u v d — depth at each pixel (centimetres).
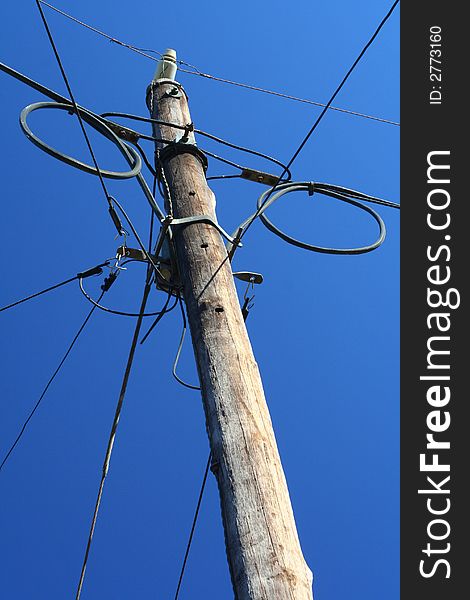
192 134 565
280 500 313
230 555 299
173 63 684
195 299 416
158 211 496
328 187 590
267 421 352
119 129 538
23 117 477
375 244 552
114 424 430
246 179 599
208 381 367
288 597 275
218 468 329
